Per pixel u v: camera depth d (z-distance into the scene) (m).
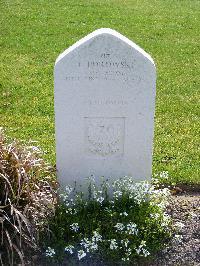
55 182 2.22
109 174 2.26
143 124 2.18
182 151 2.76
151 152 2.23
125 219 2.12
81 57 2.06
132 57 2.07
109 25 4.95
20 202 2.04
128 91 2.12
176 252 2.06
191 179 2.50
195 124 3.07
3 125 2.99
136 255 2.02
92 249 2.02
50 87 3.52
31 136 2.88
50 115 3.14
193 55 4.28
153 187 2.27
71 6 5.52
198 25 5.08
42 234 2.07
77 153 2.22
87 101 2.13
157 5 5.74
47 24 4.89
